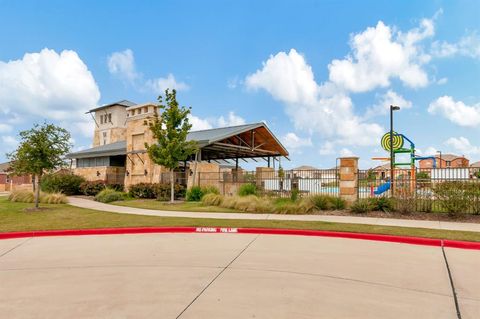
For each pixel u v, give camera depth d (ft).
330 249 27.25
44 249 28.37
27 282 19.34
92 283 18.97
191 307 15.42
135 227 36.83
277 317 14.33
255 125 93.20
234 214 48.62
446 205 42.14
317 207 50.85
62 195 72.02
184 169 93.71
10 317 14.56
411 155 92.43
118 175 106.63
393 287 18.01
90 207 60.39
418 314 14.64
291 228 35.58
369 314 14.64
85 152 112.57
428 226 36.35
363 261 23.36
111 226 37.76
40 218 45.29
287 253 25.86
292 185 64.03
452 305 15.60
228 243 29.94
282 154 113.50
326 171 62.69
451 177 45.70
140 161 94.07
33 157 54.44
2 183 166.30
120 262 23.52
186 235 34.22
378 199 48.60
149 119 89.86
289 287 18.04
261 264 22.66
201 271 21.07
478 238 29.35
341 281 19.02
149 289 17.87
